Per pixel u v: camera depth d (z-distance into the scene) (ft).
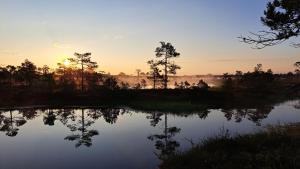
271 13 50.14
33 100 220.64
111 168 51.52
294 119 119.24
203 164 34.09
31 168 53.67
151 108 179.22
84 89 261.03
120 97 227.20
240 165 31.76
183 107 178.09
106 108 189.16
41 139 85.87
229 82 292.40
